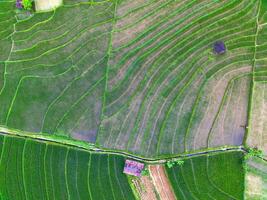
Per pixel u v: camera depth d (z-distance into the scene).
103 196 16.23
